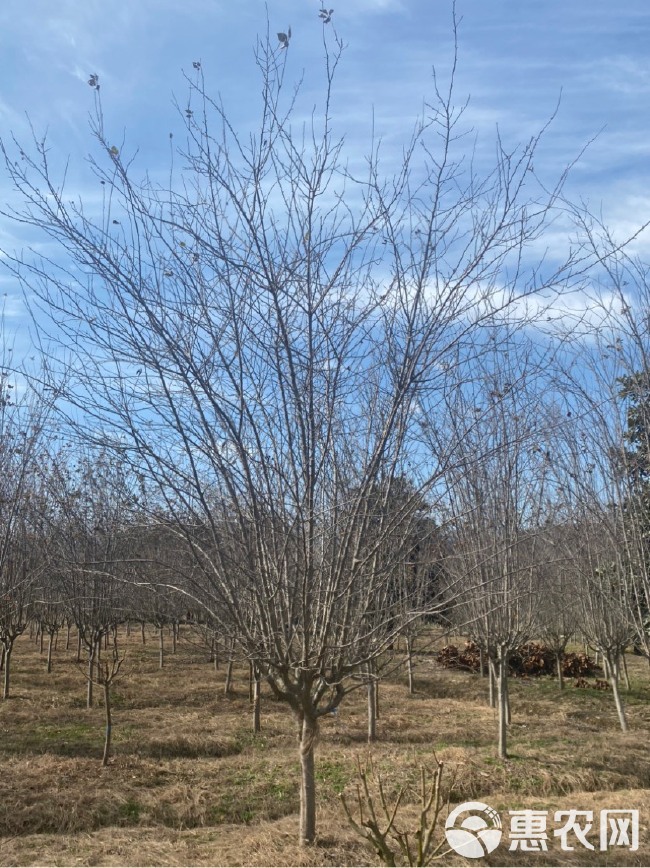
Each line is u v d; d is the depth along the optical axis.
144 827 6.89
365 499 4.82
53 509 11.09
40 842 6.39
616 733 10.91
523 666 17.88
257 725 10.52
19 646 20.30
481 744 9.98
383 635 5.16
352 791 7.63
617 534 7.50
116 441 4.72
